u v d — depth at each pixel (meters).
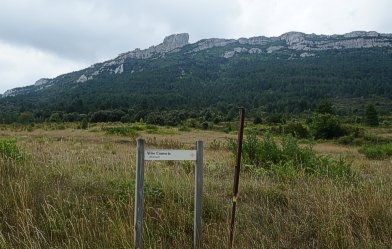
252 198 7.01
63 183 6.89
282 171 9.03
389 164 14.48
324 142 38.41
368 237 5.16
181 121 71.69
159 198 6.33
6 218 5.24
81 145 16.56
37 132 43.47
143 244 4.79
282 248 5.11
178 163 10.08
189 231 5.47
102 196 6.38
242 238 5.10
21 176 6.82
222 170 9.94
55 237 4.84
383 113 93.19
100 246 4.67
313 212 6.04
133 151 14.30
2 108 118.31
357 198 6.64
